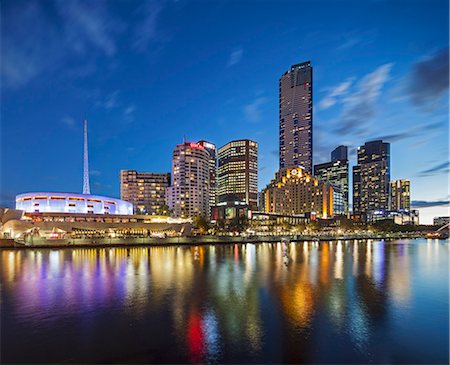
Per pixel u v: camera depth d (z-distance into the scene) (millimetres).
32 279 46125
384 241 184750
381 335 24312
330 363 19922
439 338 23781
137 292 37812
